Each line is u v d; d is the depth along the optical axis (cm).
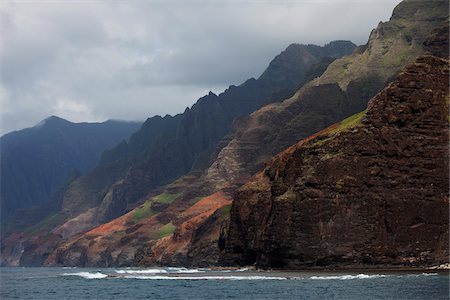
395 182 16625
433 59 17612
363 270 15762
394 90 17288
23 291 14012
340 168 16812
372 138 16950
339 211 16562
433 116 17088
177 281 14862
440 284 11594
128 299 11012
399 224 16412
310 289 11419
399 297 9769
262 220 19962
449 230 16275
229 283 13538
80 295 12250
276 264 17512
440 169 16700
